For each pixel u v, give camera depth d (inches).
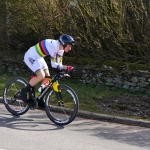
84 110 351.9
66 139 272.7
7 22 554.9
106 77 450.9
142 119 329.1
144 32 460.1
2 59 544.7
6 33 567.2
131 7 464.1
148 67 431.2
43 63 320.8
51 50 309.7
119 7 472.1
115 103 379.6
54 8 505.4
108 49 479.8
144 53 462.6
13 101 339.3
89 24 485.1
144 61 462.6
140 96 408.5
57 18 506.0
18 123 312.0
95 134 289.6
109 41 479.5
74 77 477.7
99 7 485.1
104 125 317.1
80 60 477.7
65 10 504.7
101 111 351.9
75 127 307.7
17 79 343.0
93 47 486.0
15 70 532.7
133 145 265.0
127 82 436.8
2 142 259.8
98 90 432.8
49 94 319.3
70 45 313.0
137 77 430.0
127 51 471.2
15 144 256.2
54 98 359.3
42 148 250.1
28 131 289.6
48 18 506.6
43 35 516.1
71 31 494.9
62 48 311.3
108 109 359.9
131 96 408.8
